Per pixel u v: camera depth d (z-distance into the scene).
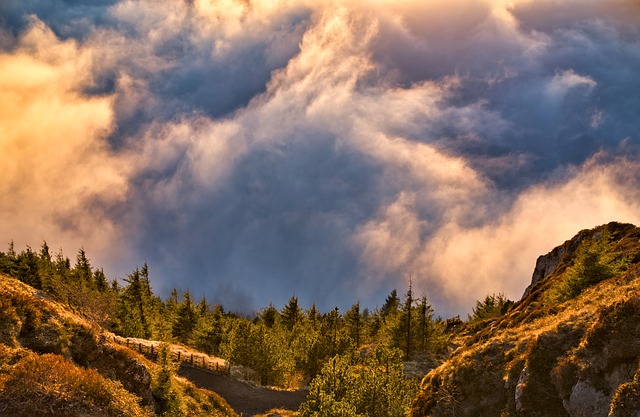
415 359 81.50
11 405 19.84
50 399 20.95
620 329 25.80
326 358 73.00
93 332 31.25
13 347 25.45
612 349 25.61
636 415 21.72
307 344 77.12
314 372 73.19
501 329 55.56
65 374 22.72
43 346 27.27
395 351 48.12
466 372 36.06
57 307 32.38
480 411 33.50
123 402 24.50
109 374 30.06
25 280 73.69
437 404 36.38
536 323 38.19
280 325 106.56
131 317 77.44
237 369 65.00
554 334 31.42
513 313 57.75
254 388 60.12
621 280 36.91
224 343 81.50
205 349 87.81
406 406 40.53
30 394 20.62
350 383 42.91
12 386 20.52
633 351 24.70
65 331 29.28
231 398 54.56
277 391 61.06
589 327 30.02
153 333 75.81
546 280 67.38
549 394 29.00
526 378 30.42
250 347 66.62
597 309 31.45
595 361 26.39
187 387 40.44
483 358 36.00
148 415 27.08
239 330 68.88
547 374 29.81
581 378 26.73
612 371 25.31
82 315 37.25
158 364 34.50
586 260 48.22
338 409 36.81
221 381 59.16
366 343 104.69
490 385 34.06
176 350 66.06
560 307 44.72
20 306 28.28
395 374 44.38
